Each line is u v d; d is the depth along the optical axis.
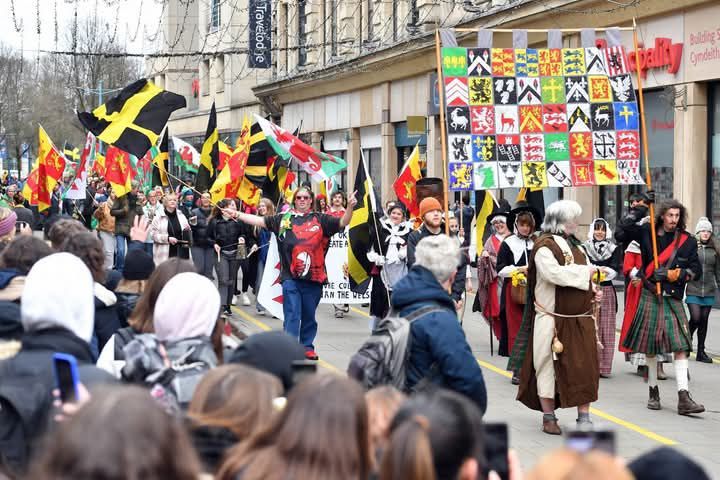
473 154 14.09
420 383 7.23
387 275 17.45
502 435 4.89
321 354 17.66
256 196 22.72
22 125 69.75
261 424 4.64
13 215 11.62
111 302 8.71
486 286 17.66
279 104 56.81
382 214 18.03
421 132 34.53
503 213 17.62
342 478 3.89
